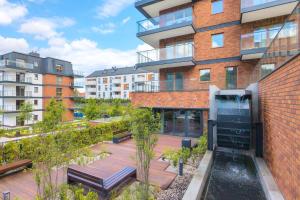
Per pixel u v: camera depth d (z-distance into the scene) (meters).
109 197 5.36
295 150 4.02
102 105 32.97
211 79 14.44
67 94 37.50
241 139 9.66
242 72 13.32
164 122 15.06
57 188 4.94
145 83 15.31
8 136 16.86
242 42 12.29
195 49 15.16
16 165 7.00
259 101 10.08
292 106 4.26
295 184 3.98
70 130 5.19
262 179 6.34
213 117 11.98
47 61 34.22
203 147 9.34
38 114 32.31
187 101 13.13
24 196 5.54
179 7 16.08
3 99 27.91
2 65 27.77
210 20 14.63
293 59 4.20
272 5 10.94
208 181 6.98
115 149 10.59
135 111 5.01
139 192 4.97
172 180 6.42
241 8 11.84
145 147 4.95
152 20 16.06
